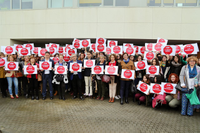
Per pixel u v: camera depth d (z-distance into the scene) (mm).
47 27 9969
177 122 4219
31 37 10148
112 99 5996
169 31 9180
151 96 5625
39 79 6395
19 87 6730
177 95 5031
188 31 9086
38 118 4363
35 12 10039
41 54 7406
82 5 9781
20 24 10211
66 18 9773
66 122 4117
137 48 7484
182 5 9203
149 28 9242
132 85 6051
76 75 6109
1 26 10367
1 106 5297
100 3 9609
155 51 6996
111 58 5746
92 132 3596
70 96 6754
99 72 5758
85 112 4855
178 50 6395
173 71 5598
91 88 6418
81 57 6434
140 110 5145
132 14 9297
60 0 9961
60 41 11195
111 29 9469
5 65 5891
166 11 9133
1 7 10555
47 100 6086
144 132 3629
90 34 9641
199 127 3922
